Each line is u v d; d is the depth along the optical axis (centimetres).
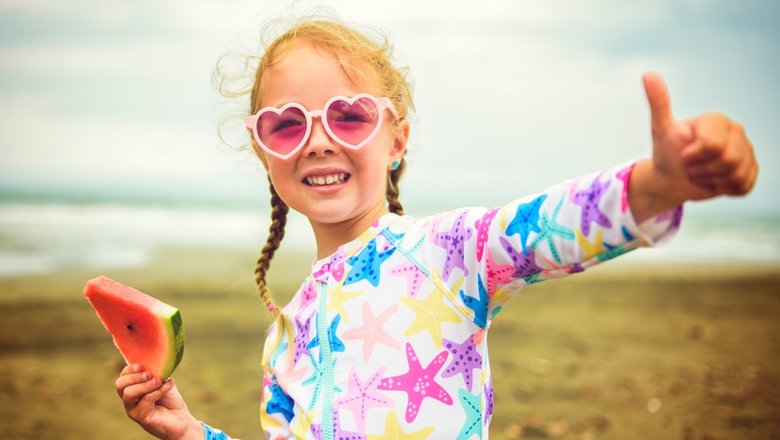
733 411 634
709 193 152
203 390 691
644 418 616
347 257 236
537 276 191
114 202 3575
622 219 163
